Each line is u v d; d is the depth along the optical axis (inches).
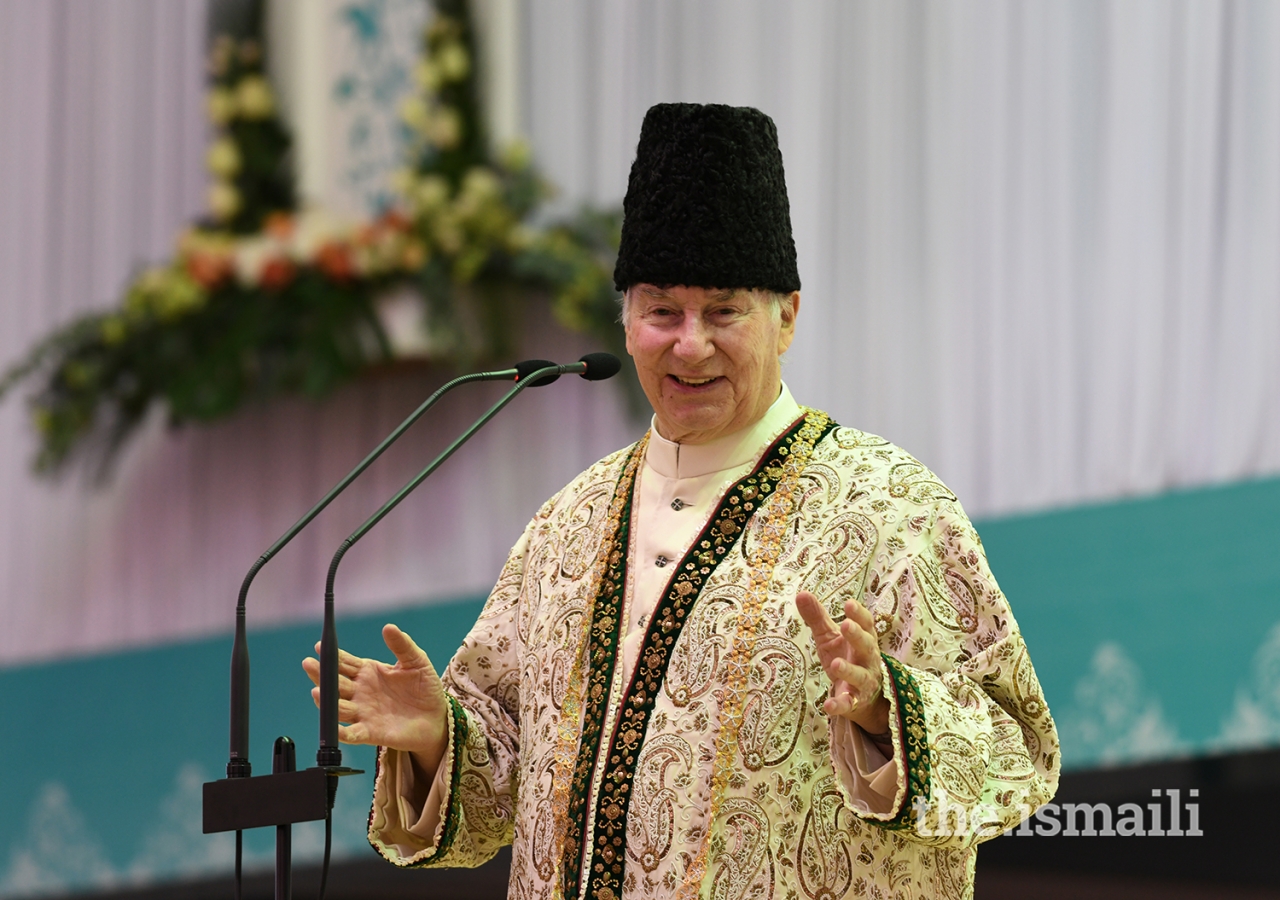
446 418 890.1
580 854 300.8
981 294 751.1
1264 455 681.0
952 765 277.3
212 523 951.6
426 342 855.1
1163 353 705.6
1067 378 728.3
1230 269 691.4
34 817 992.9
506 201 853.2
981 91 754.8
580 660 321.1
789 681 297.7
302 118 903.7
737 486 324.2
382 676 329.7
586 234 848.9
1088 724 709.9
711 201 317.7
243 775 292.7
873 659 273.9
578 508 350.0
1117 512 711.7
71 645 989.8
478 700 348.8
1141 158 713.0
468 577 878.4
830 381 782.5
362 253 862.5
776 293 326.3
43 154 990.4
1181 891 668.7
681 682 303.9
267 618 928.3
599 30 858.1
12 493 1003.9
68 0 991.6
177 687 955.3
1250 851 662.5
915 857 298.5
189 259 896.9
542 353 867.4
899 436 765.9
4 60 1001.5
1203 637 687.1
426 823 337.4
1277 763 663.1
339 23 900.6
